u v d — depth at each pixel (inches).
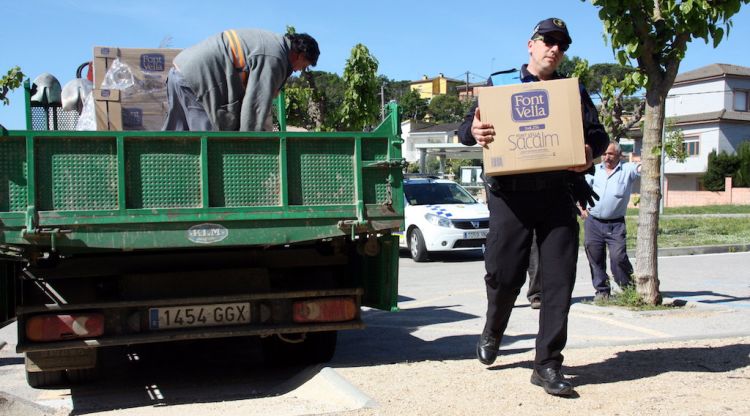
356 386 208.5
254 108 226.5
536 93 188.9
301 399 212.7
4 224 191.5
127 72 253.4
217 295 222.7
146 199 201.5
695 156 2062.0
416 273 544.7
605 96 673.0
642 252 326.0
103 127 240.1
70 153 196.1
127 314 214.5
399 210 223.0
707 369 215.0
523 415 176.6
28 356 215.2
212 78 224.8
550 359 195.8
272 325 225.9
